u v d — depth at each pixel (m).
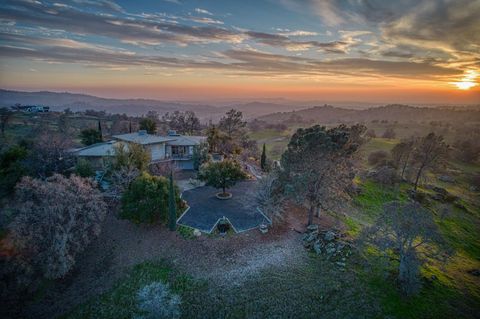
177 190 31.67
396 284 22.05
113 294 21.45
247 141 80.00
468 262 29.27
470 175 62.56
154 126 62.41
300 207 36.50
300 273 23.42
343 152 28.83
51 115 100.19
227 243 26.91
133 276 23.00
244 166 54.12
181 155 49.75
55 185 22.55
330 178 28.97
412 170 53.41
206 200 36.38
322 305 20.38
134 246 26.33
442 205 42.41
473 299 21.81
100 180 36.53
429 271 24.81
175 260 24.61
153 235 27.73
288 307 20.14
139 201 27.03
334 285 22.12
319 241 27.33
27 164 33.31
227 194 37.75
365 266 23.23
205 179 36.19
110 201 32.62
